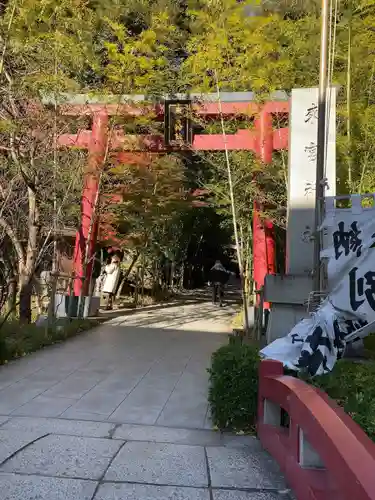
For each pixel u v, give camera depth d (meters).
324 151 5.01
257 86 8.47
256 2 7.97
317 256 4.70
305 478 2.49
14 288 9.05
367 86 7.27
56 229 8.57
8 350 6.33
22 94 8.27
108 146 9.88
